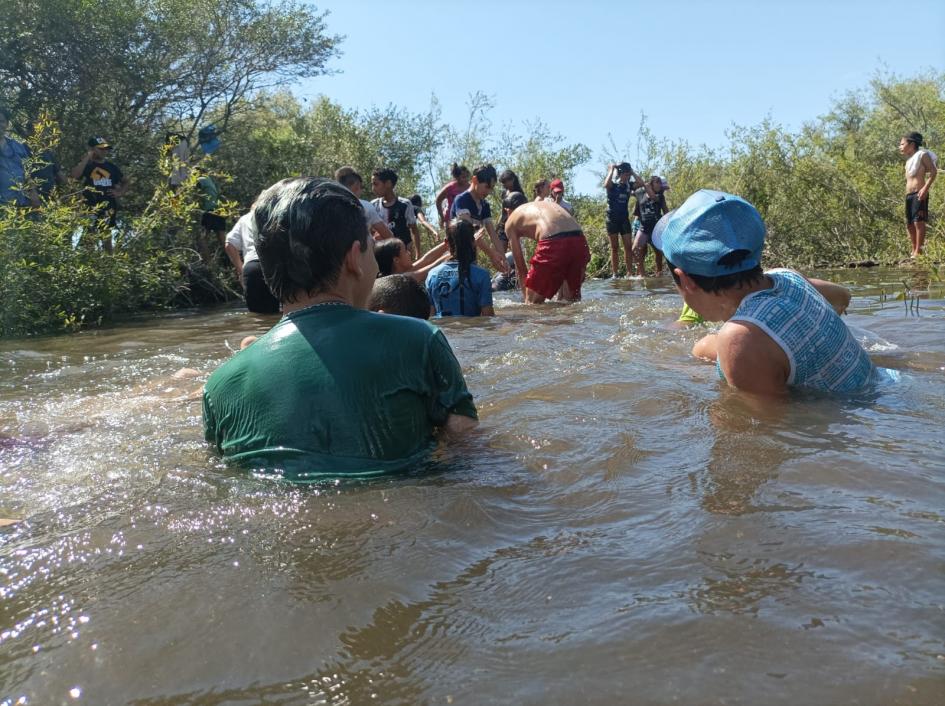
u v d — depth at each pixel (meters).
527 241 12.45
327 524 1.65
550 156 16.89
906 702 0.98
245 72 15.43
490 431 2.30
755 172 15.39
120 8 12.91
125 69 13.10
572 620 1.22
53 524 1.72
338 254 2.14
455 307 5.98
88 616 1.29
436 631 1.20
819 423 2.28
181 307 10.72
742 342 2.63
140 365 4.41
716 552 1.43
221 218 11.34
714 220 2.74
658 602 1.26
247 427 2.09
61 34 12.28
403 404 2.07
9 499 1.92
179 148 11.38
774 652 1.10
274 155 16.22
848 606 1.21
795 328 2.64
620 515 1.65
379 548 1.52
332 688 1.07
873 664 1.06
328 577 1.39
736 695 1.00
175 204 10.26
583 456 2.06
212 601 1.32
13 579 1.44
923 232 11.36
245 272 7.86
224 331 6.39
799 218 15.01
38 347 5.77
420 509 1.71
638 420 2.40
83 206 9.44
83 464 2.20
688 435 2.21
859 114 19.09
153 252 10.43
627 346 3.88
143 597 1.34
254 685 1.08
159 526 1.67
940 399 2.55
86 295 8.13
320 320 2.12
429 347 2.16
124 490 1.94
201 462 2.14
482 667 1.10
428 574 1.40
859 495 1.69
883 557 1.37
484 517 1.66
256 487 1.91
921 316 4.68
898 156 16.86
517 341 4.30
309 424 2.02
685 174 15.77
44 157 9.90
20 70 12.61
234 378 2.12
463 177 11.59
